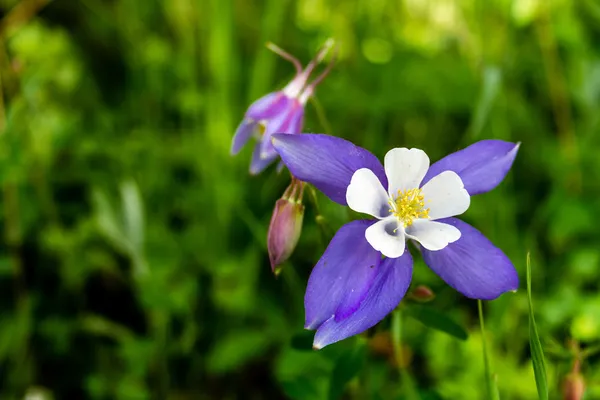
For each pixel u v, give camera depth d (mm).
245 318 456
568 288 425
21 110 478
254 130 334
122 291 494
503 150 290
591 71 539
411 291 305
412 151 280
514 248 462
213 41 489
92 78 619
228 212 476
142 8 614
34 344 457
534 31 563
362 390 393
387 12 597
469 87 527
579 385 324
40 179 489
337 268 269
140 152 511
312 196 297
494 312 415
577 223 465
